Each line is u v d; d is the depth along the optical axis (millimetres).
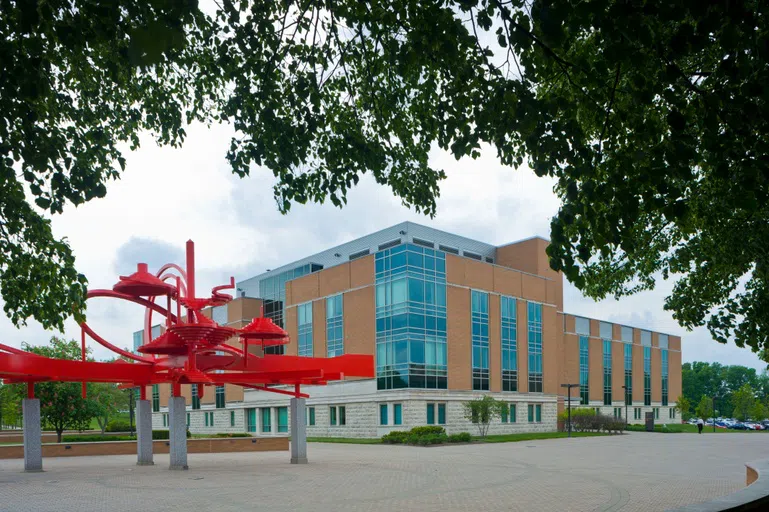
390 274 50312
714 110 6418
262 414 63281
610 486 17969
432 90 10477
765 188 6727
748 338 14008
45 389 39000
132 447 34375
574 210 7207
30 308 9789
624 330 82938
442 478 20188
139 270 21906
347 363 27484
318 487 17734
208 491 16922
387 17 8875
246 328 24781
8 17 6812
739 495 7215
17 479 20438
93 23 7285
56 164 8219
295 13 9961
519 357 58031
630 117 7461
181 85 12805
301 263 68500
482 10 7523
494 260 67000
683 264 14938
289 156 10086
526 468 23922
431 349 49531
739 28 6184
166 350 23234
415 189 12031
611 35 5984
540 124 7305
